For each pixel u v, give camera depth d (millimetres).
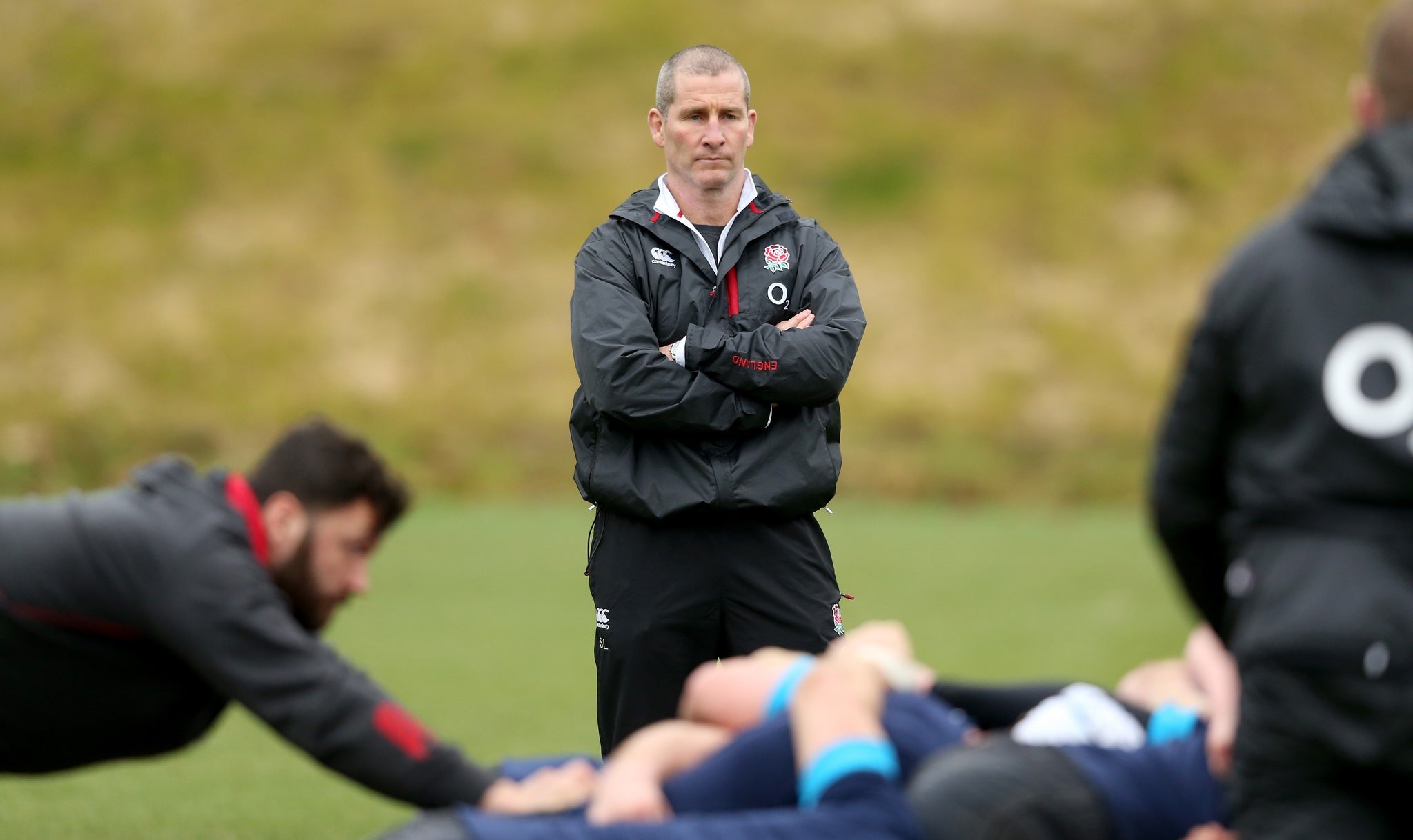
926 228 62219
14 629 8938
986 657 24812
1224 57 72375
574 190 63531
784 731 8969
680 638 13477
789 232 14461
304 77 69688
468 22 72312
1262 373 8125
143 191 63781
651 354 13398
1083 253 62219
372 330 57219
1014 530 39906
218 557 8930
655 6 72625
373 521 9352
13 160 65188
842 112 67375
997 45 71750
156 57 70375
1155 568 33938
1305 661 7734
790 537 13680
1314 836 7801
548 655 24891
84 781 16688
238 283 59469
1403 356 7816
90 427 50594
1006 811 8289
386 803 16047
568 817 8961
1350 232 7930
